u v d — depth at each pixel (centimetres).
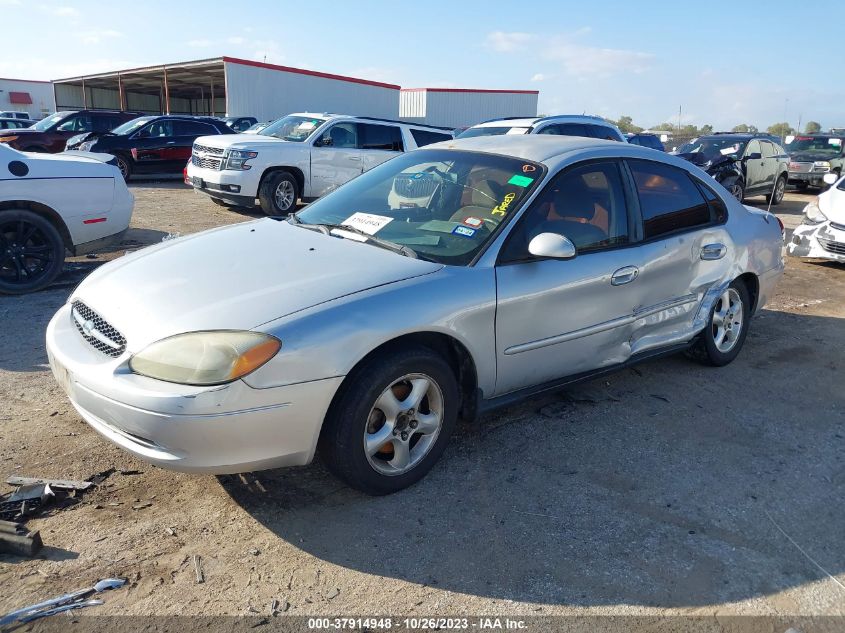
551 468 344
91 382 272
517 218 346
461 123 3306
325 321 274
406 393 310
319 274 304
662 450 369
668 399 437
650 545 286
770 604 255
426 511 303
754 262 488
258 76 2519
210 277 304
